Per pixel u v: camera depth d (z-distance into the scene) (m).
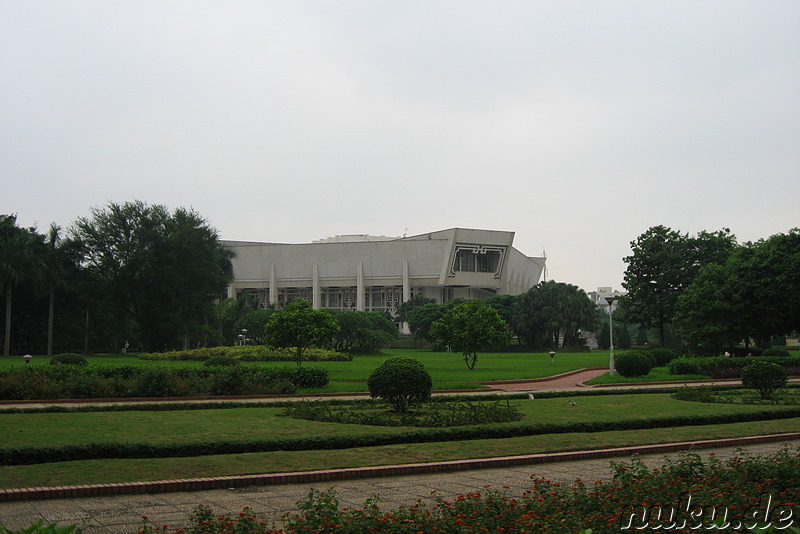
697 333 45.50
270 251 122.19
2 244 58.16
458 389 28.23
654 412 19.70
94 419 17.25
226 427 15.94
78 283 60.25
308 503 7.45
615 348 96.12
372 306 123.56
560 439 14.58
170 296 59.03
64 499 9.53
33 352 66.44
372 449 13.24
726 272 46.78
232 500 9.61
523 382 33.41
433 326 41.72
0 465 11.31
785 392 26.95
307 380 27.11
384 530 6.83
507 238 120.06
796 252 44.81
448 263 116.44
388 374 18.56
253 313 73.81
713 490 8.14
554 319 86.94
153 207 59.84
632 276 60.28
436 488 10.52
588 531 6.21
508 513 7.46
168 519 8.52
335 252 120.12
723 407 21.36
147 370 24.38
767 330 44.91
